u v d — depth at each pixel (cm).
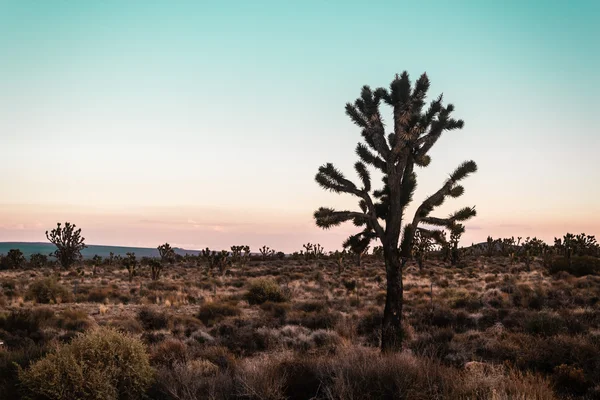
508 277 4162
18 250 6494
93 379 834
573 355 1145
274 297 3039
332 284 4128
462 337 1537
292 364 962
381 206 1515
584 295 2588
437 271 5188
